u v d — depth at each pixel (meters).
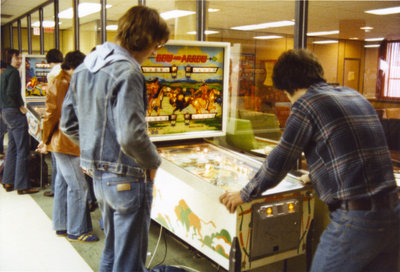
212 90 3.00
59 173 3.38
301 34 2.60
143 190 1.93
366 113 1.62
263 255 2.15
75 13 6.55
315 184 1.67
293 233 2.23
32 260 3.00
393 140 3.55
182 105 2.89
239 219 2.03
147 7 1.90
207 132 3.01
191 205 2.43
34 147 5.46
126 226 1.93
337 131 1.55
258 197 2.00
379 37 10.48
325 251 1.61
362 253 1.52
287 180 2.27
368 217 1.50
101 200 2.00
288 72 1.72
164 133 2.86
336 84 2.07
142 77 1.83
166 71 2.79
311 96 1.62
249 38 10.39
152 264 2.92
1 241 3.33
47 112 3.17
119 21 1.92
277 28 10.02
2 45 14.20
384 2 6.57
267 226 2.12
